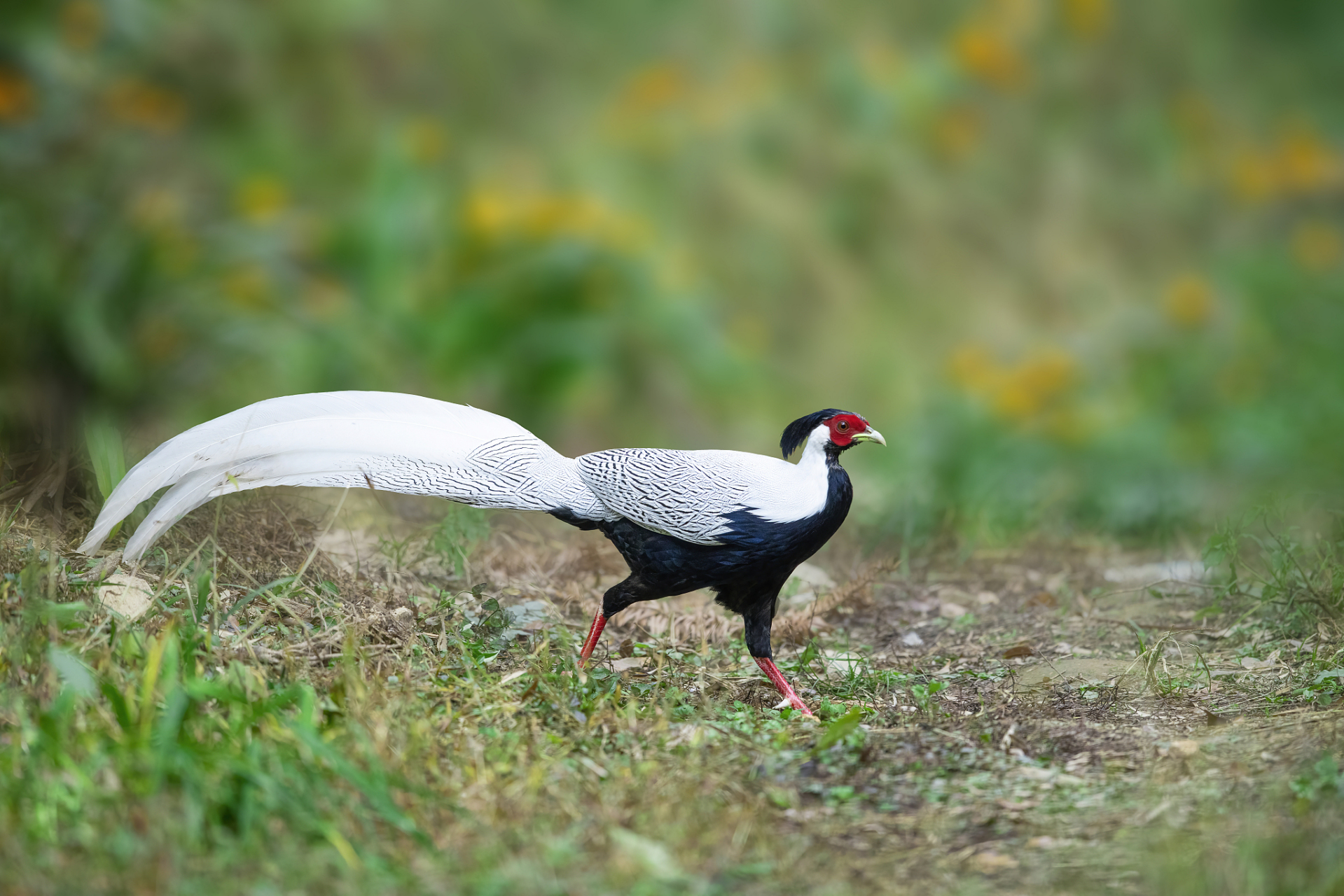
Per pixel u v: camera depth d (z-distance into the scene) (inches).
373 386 483.2
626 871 203.0
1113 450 537.3
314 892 192.2
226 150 589.3
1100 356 642.2
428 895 193.9
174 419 439.5
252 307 485.4
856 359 657.6
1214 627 374.6
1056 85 764.0
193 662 260.5
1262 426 553.3
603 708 277.4
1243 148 796.0
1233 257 722.2
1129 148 772.6
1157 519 493.0
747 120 695.7
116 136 530.0
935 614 408.5
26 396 411.2
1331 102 817.5
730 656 348.8
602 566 411.8
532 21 709.9
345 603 325.7
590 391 538.0
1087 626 385.1
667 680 319.3
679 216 669.3
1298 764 251.6
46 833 199.2
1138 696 312.0
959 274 703.7
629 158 676.7
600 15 725.9
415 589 357.1
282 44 631.2
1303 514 449.1
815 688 328.2
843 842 229.5
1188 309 654.5
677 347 567.2
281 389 466.6
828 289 674.8
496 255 547.5
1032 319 701.3
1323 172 769.6
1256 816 225.5
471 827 214.4
